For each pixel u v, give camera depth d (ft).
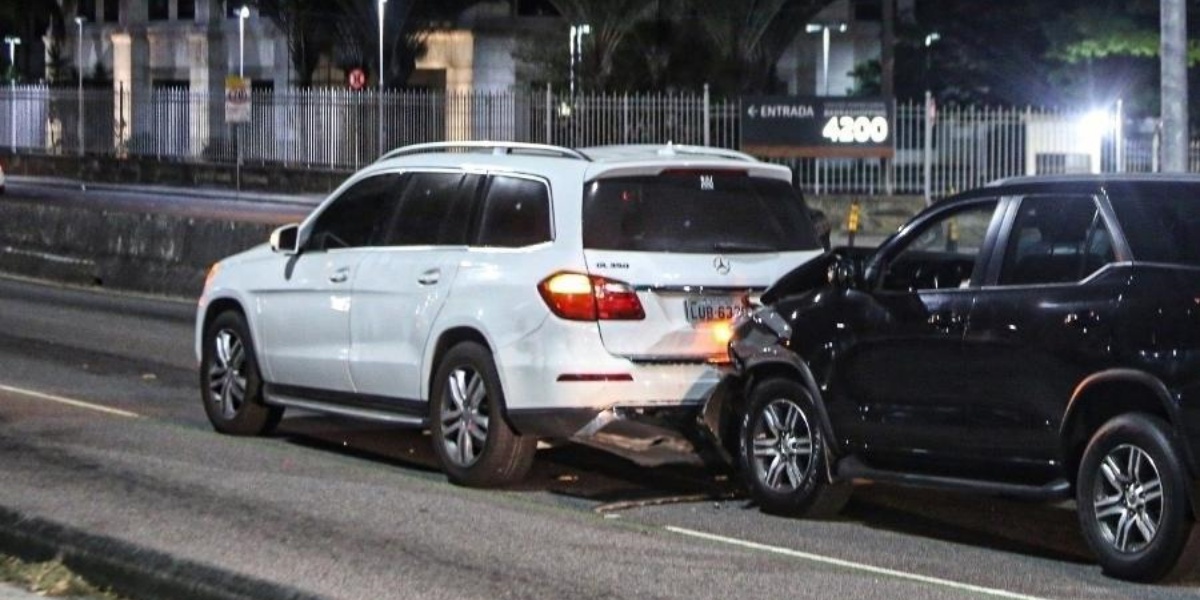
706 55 306.96
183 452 76.74
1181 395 52.60
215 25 433.48
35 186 334.65
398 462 76.18
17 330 122.52
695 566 56.80
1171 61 119.55
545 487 70.95
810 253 70.95
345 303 74.74
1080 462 56.13
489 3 404.57
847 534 62.95
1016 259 58.49
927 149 241.14
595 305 66.13
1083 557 59.52
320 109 306.14
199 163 327.88
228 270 81.51
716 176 69.77
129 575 53.21
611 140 257.34
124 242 154.10
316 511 64.59
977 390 58.23
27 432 80.89
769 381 65.62
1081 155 234.17
